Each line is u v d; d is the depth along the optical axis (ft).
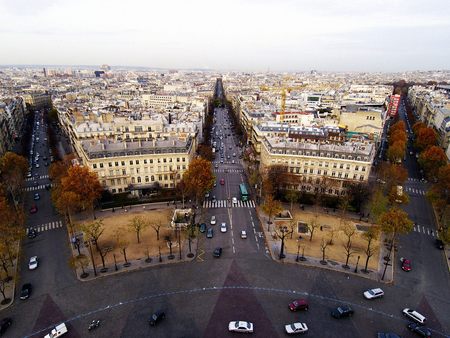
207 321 369.91
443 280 450.30
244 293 416.67
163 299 405.18
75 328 359.46
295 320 373.20
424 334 350.43
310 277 449.48
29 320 371.76
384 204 590.55
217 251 494.59
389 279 447.83
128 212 638.12
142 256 492.54
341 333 356.18
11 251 495.82
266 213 602.44
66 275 449.89
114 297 408.26
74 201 550.36
